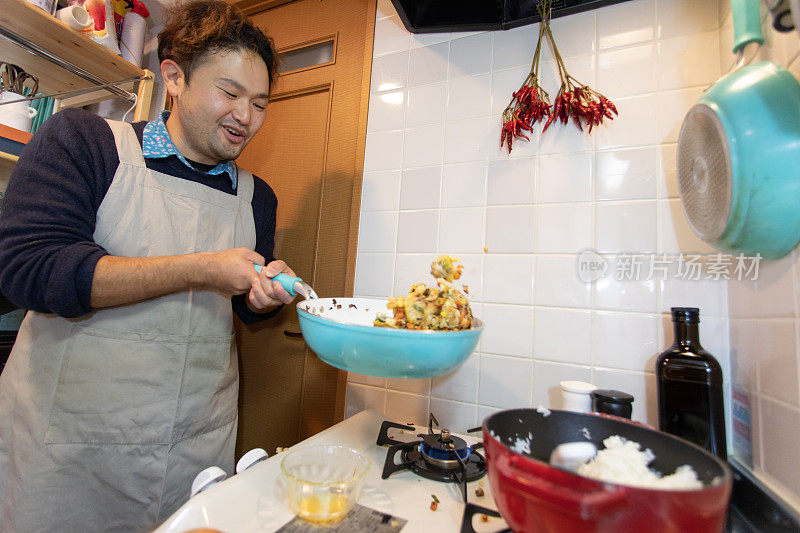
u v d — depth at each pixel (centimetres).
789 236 51
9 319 127
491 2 92
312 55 127
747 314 66
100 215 77
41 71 129
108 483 76
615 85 85
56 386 75
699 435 63
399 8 93
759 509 55
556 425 50
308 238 119
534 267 88
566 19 91
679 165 67
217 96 78
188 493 84
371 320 76
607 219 83
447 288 66
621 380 79
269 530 47
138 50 137
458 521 51
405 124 105
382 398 99
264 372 121
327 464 61
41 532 72
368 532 48
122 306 78
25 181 68
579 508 32
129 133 83
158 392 80
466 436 84
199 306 88
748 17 56
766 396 60
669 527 30
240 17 82
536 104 87
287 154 126
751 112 49
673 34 82
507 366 88
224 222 93
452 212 97
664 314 77
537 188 89
